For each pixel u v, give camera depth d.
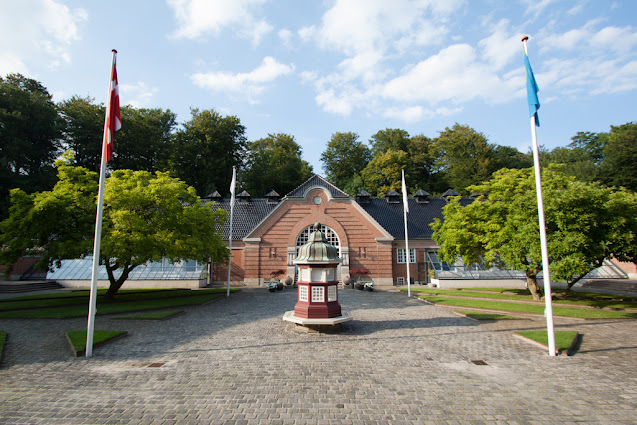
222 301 23.80
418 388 8.17
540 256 18.02
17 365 9.80
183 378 8.79
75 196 20.33
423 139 71.06
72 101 52.41
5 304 20.81
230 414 6.77
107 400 7.39
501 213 23.12
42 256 20.84
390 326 15.31
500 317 16.95
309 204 36.59
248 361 10.26
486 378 8.84
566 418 6.65
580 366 9.79
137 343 12.34
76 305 21.17
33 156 47.03
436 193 66.44
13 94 44.66
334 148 71.38
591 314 17.42
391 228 39.09
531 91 11.98
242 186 60.34
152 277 34.19
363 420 6.57
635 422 6.49
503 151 73.69
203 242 23.98
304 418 6.62
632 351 11.27
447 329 14.70
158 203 21.67
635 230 17.89
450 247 25.53
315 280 14.45
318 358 10.59
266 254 35.78
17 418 6.54
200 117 58.50
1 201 41.09
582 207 17.61
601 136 69.06
